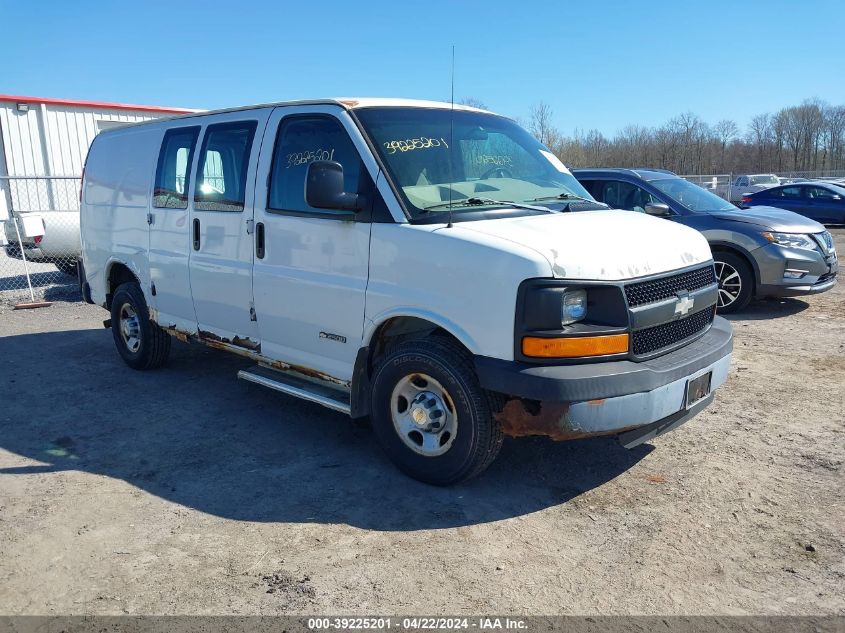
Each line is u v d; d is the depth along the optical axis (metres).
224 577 3.25
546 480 4.24
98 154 6.99
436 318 3.85
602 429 3.54
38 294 11.52
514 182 4.72
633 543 3.52
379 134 4.35
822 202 21.69
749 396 5.74
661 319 3.83
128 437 5.06
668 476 4.28
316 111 4.61
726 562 3.34
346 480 4.28
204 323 5.58
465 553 3.43
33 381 6.52
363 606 3.02
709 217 9.02
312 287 4.49
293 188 4.66
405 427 4.17
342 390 4.62
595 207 4.69
